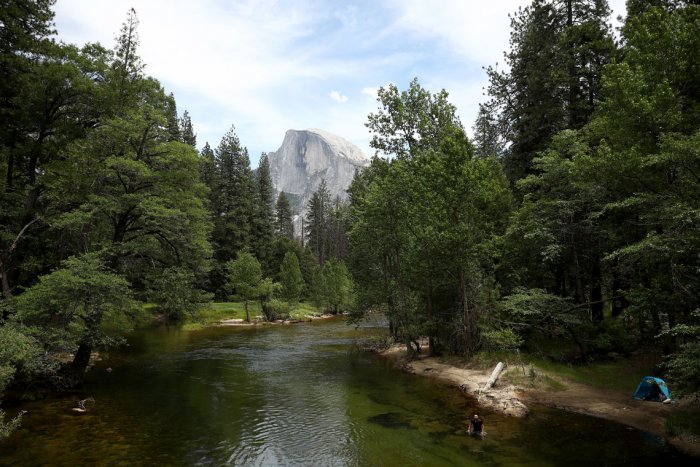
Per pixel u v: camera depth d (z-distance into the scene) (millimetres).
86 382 21109
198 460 11969
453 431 14461
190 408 17156
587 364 22656
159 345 34906
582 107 26766
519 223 24078
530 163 30094
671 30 15625
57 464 11422
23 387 17828
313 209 113938
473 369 23547
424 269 26969
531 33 30781
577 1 29094
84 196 21922
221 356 29891
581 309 23109
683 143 12883
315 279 71188
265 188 91938
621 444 12828
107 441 13242
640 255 15977
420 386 21234
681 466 11188
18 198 23297
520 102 32469
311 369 25609
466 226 23922
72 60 23297
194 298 24000
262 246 75125
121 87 24062
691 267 15266
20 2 23922
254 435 14141
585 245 24609
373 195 28688
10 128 23984
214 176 70562
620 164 16078
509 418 15711
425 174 25328
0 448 12438
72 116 25000
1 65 22938
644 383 16984
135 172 21000
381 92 31047
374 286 33219
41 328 16875
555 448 12648
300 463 11867
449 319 27922
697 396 11820
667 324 19938
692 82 15922
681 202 13906
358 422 15539
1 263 20469
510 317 24812
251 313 58562
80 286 17234
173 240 23812
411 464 11750
